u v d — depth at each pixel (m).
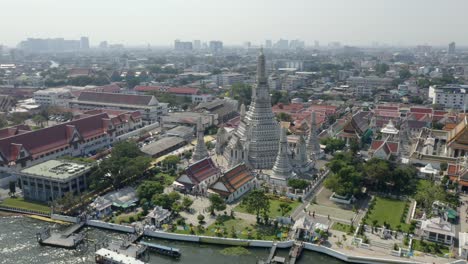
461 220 174.25
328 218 175.62
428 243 153.75
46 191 195.62
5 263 144.12
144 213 177.88
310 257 150.88
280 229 165.75
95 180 197.25
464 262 139.00
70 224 173.50
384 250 149.62
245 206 187.62
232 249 153.25
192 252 153.50
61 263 144.75
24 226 172.50
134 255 147.38
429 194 181.88
